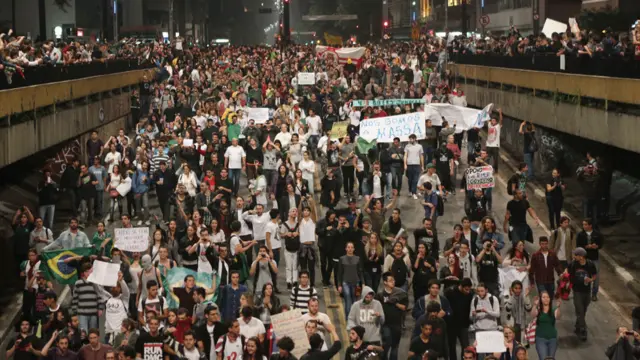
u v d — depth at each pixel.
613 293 27.33
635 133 30.42
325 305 25.72
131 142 47.44
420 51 79.12
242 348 18.09
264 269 23.28
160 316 19.78
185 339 18.20
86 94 43.50
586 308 23.38
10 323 25.55
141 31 115.56
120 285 21.48
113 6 84.50
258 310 19.56
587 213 32.28
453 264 22.45
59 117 38.00
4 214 32.09
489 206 34.50
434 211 29.75
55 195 32.00
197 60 79.25
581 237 25.23
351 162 35.69
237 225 24.30
